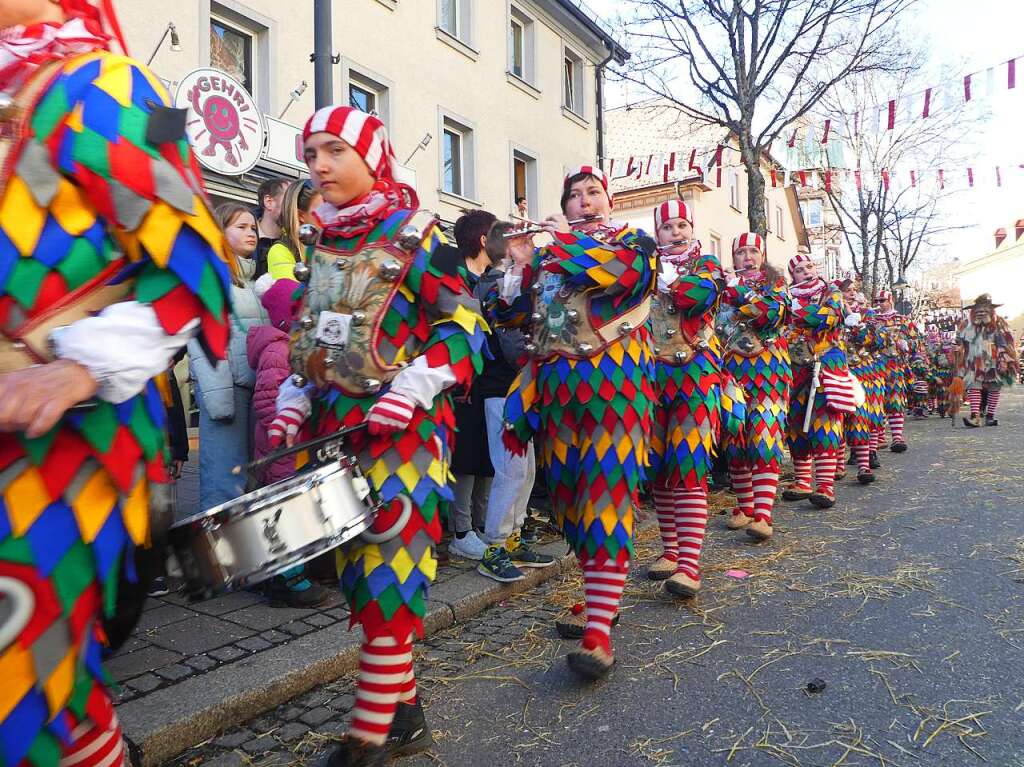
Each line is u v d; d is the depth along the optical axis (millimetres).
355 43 12172
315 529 1747
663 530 4293
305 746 2418
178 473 4859
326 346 2115
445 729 2557
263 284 3658
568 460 2934
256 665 2814
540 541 4922
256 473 3381
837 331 6082
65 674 1172
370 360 2078
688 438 3762
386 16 12797
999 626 3332
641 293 2947
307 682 2824
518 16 16656
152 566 1458
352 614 2133
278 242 3820
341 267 2146
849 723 2512
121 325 1162
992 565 4254
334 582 3883
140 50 9023
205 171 8859
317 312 2160
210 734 2480
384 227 2139
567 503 2973
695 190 22547
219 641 3080
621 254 2846
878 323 8828
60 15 1326
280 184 4074
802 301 5910
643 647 3244
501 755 2377
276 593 3545
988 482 6926
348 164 2150
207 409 3637
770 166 16328
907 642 3189
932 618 3459
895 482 7289
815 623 3451
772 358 5047
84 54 1259
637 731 2506
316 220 2236
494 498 3986
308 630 3219
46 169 1147
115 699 2525
